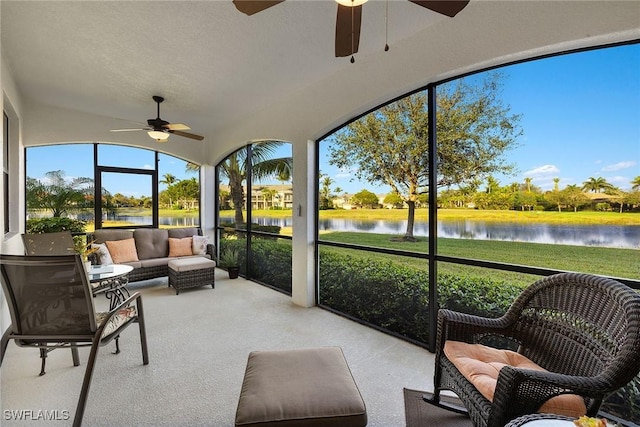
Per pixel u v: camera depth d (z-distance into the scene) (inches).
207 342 107.6
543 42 75.1
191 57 118.2
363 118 131.0
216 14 91.6
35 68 129.6
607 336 54.8
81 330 70.9
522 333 69.4
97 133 200.8
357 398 51.9
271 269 188.1
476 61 86.1
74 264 66.4
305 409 48.9
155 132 161.9
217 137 229.0
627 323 50.8
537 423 41.5
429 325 103.8
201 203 249.6
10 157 154.0
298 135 151.0
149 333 114.7
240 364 92.5
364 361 95.3
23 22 95.3
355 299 135.2
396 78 105.4
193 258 189.5
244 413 47.7
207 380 83.7
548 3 74.4
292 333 116.0
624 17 65.3
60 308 69.3
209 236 245.8
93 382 81.9
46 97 167.9
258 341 108.9
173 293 169.9
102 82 143.9
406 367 91.9
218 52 114.3
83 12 90.7
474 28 86.5
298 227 151.7
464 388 58.8
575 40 71.3
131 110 187.0
